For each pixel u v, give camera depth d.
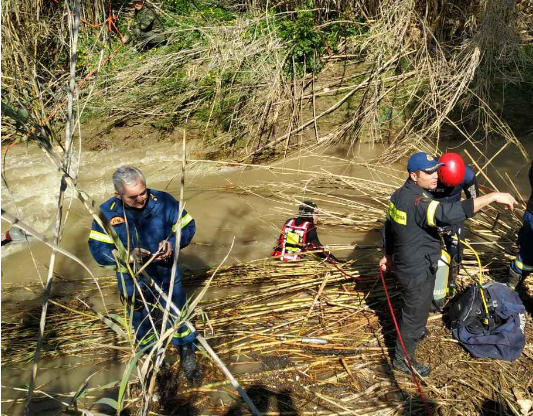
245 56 8.81
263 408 3.96
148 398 2.78
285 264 5.62
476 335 4.36
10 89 3.15
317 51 8.97
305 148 8.34
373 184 7.05
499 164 7.57
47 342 4.70
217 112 8.46
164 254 3.66
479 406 3.89
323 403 3.99
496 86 8.57
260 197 7.19
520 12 9.24
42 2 8.19
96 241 3.75
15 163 7.66
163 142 8.34
